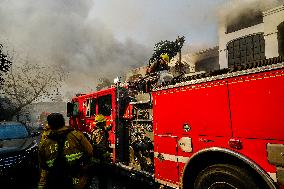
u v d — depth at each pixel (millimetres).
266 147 2699
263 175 2674
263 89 2785
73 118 7734
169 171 3809
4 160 5504
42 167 2652
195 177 3590
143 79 5641
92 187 5457
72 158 2596
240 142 2926
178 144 3664
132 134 5320
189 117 3533
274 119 2668
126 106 5594
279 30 11516
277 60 2717
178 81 3779
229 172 3043
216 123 3193
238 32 13094
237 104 3000
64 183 2533
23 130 7422
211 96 3285
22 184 5777
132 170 4906
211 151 3174
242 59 13062
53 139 2600
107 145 4926
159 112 4051
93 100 6609
